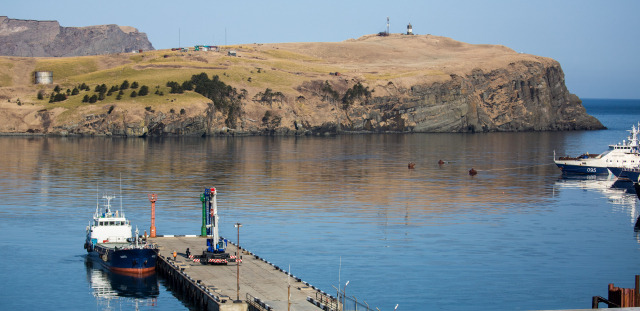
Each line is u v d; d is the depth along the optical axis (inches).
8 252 4660.4
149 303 3659.0
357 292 3895.2
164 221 5708.7
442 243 5152.6
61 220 5708.7
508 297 3895.2
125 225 4611.2
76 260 4478.3
